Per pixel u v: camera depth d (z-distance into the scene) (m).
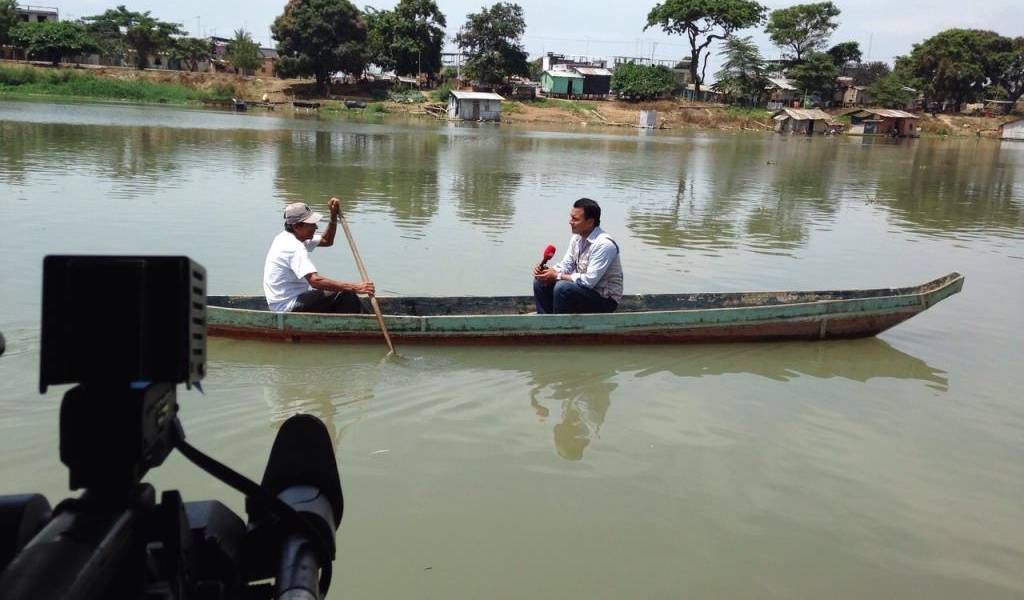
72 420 1.35
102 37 76.06
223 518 1.81
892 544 4.47
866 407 6.53
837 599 3.96
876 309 8.33
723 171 28.55
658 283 10.45
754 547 4.38
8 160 19.27
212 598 1.66
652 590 3.97
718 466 5.32
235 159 23.05
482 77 75.38
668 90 81.50
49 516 1.56
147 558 1.47
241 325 7.31
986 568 4.27
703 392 6.73
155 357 1.36
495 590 3.91
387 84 76.81
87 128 31.02
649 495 4.89
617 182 22.70
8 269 9.10
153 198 14.85
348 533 4.34
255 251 10.87
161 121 39.22
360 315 7.34
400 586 3.91
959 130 82.75
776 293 8.95
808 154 42.28
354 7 71.44
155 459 1.43
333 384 6.48
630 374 7.11
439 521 4.50
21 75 62.88
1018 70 92.94
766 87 85.06
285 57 70.50
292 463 1.98
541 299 8.40
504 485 4.93
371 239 12.20
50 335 1.33
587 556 4.23
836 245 13.91
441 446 5.43
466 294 9.44
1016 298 10.42
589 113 75.19
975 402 6.73
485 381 6.74
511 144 38.53
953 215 18.66
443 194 18.00
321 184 18.50
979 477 5.32
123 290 1.33
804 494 4.99
